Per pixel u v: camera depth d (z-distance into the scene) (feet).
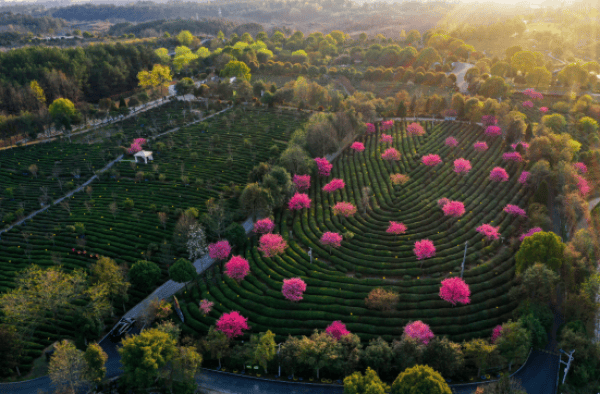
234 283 256.93
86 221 318.24
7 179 390.21
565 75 590.96
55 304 219.41
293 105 579.48
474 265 273.95
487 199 338.34
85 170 405.39
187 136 472.03
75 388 194.80
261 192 308.60
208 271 272.92
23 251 285.84
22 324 218.59
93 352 185.26
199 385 200.54
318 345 197.67
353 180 374.43
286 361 198.08
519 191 345.72
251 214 331.36
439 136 456.04
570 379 199.93
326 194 354.74
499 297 239.09
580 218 313.12
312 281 257.14
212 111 554.05
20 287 224.53
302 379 203.31
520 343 196.03
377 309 236.22
